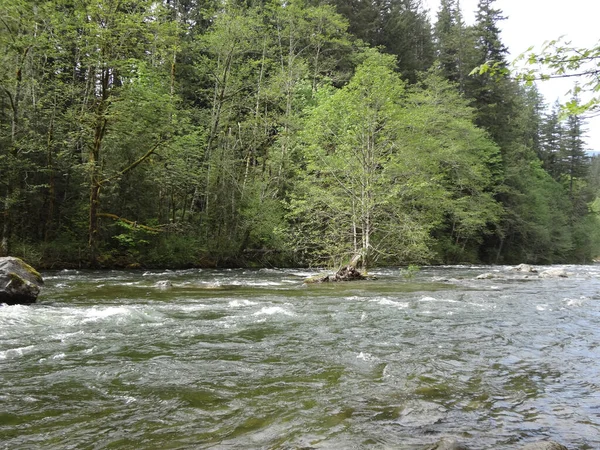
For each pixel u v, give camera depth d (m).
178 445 3.29
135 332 7.35
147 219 26.09
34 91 22.53
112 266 23.53
